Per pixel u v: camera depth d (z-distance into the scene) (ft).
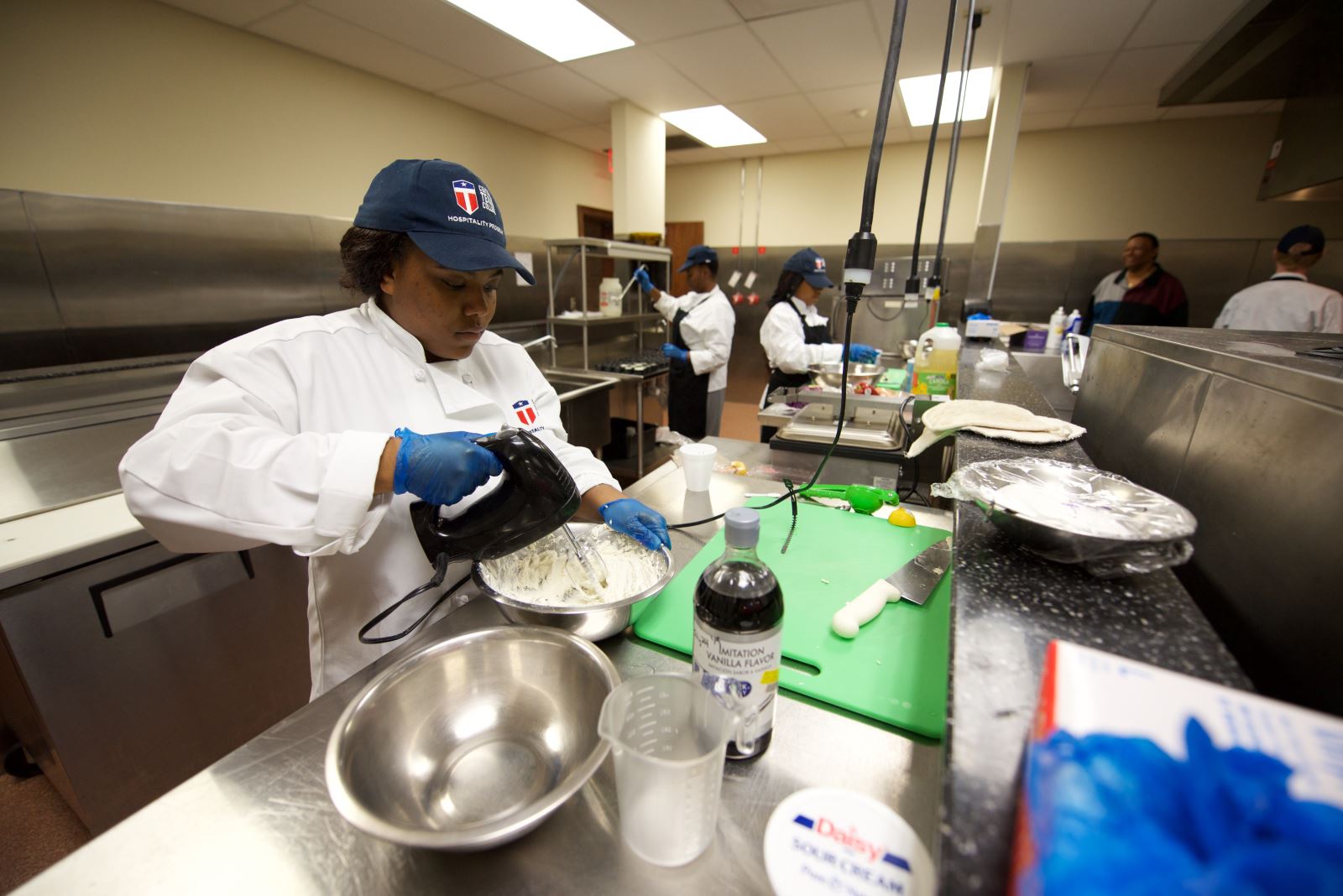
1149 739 0.88
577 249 10.48
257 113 8.28
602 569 2.59
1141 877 0.73
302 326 2.81
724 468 4.56
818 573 2.78
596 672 1.80
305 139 8.94
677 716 1.63
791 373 9.21
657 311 12.91
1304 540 1.51
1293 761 0.83
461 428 3.06
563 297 13.34
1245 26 6.72
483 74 9.98
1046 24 8.14
